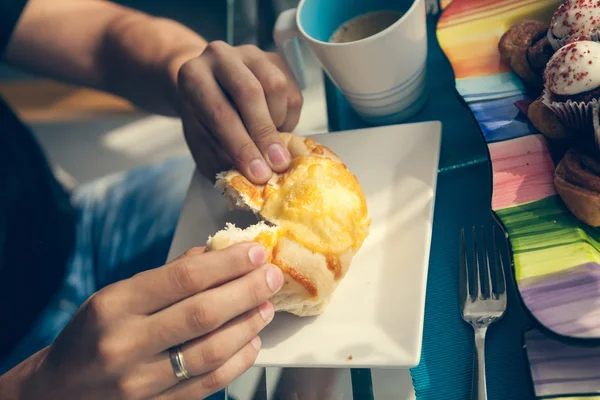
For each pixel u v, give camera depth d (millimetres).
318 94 675
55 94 1341
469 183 559
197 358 473
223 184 553
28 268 782
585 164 467
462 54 573
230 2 755
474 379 460
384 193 562
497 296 490
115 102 1312
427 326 501
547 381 434
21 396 514
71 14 844
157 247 739
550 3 567
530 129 512
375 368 493
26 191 830
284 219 517
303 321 513
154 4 1226
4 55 858
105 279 739
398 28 545
